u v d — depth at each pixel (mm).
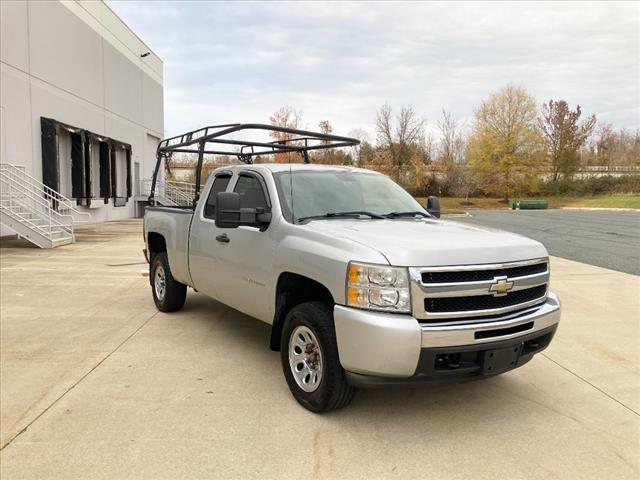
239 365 4879
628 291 8609
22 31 17734
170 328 6141
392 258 3324
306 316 3793
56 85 20281
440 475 3041
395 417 3807
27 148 18141
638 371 4879
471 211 42781
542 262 3881
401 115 71250
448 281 3363
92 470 3043
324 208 4523
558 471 3100
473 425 3697
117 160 27844
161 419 3719
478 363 3463
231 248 4883
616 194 57344
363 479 2990
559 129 59906
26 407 3910
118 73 27688
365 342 3285
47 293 8227
